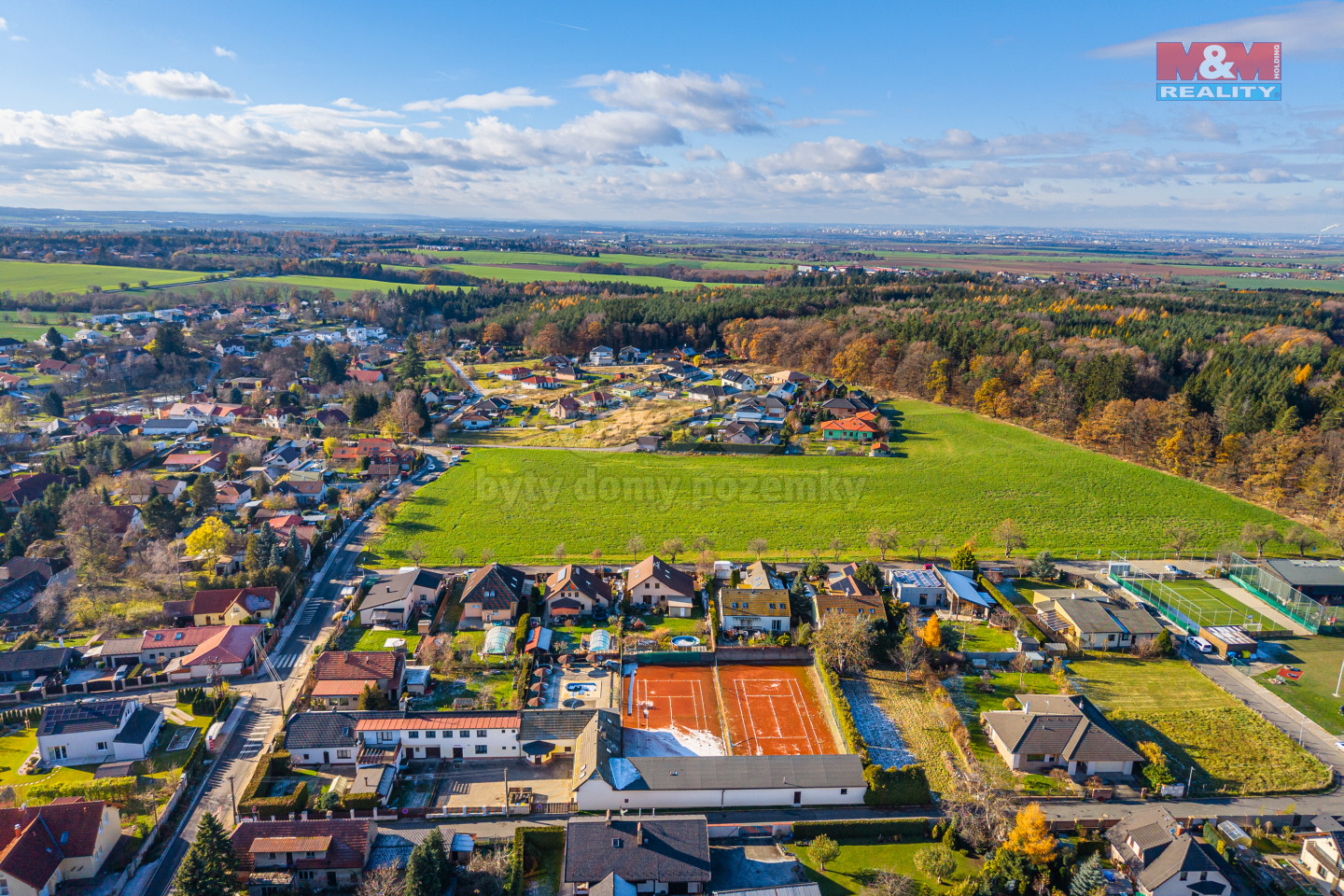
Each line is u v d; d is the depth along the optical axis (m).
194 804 64.88
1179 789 66.81
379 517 129.75
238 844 57.19
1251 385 159.75
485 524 128.12
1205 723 76.88
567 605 97.00
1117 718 77.50
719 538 122.75
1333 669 87.31
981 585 106.69
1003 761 71.62
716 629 93.62
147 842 59.72
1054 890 54.62
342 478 150.25
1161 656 89.50
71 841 55.81
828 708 79.88
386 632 92.75
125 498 134.50
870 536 116.38
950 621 97.44
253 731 74.38
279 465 156.12
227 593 94.19
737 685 84.19
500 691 81.25
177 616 92.81
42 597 94.94
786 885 55.59
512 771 70.12
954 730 74.38
